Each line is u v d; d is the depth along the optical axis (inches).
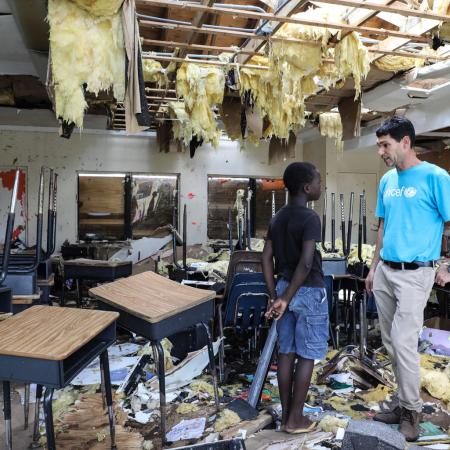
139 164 274.8
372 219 286.8
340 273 142.6
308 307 83.7
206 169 284.5
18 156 257.4
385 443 70.7
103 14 95.7
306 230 82.4
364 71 126.4
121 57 98.7
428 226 86.3
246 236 180.9
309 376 85.8
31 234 258.5
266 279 89.7
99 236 271.9
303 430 86.8
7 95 201.9
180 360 127.7
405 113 203.9
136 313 82.7
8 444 71.2
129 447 82.7
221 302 124.3
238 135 192.1
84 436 86.7
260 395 99.9
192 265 170.6
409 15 107.6
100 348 74.0
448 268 92.1
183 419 93.7
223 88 153.4
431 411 98.8
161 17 122.1
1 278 86.5
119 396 103.3
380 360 131.4
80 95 98.9
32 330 68.6
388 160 90.1
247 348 143.6
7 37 139.5
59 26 95.0
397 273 87.7
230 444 70.1
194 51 142.7
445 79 162.2
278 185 295.6
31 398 104.3
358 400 105.3
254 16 107.9
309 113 215.5
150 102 197.5
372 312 137.9
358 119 179.2
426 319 174.1
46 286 129.6
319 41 123.4
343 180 282.7
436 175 85.1
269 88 156.3
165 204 281.1
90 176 270.7
